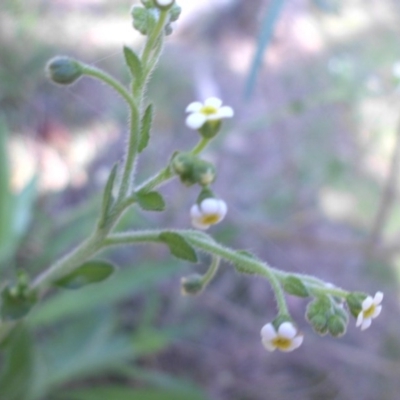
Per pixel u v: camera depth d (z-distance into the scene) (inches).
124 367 8.3
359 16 14.0
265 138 13.3
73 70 4.0
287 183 12.0
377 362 10.4
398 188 11.5
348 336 11.2
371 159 12.3
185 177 3.8
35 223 9.6
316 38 15.1
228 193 12.4
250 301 11.3
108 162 12.2
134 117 4.2
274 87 14.3
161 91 12.1
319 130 12.4
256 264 4.2
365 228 12.0
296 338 3.9
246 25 16.8
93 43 13.4
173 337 9.2
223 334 10.9
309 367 10.7
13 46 11.2
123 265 10.6
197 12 16.2
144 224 9.4
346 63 10.0
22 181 11.0
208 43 16.0
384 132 11.1
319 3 10.1
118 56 13.1
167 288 10.6
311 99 10.0
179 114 12.4
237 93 14.6
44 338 9.0
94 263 5.0
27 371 6.8
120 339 8.4
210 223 3.9
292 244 11.9
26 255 9.3
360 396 10.4
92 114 12.5
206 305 10.8
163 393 7.9
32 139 11.7
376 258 11.1
